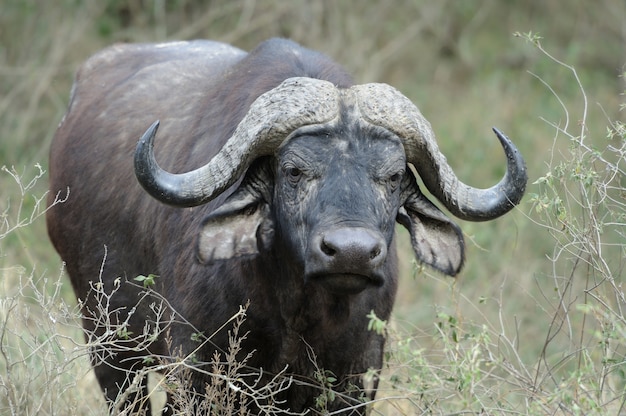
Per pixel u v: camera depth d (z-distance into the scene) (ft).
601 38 179.32
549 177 62.13
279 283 61.26
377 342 65.57
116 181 74.13
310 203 56.75
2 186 108.88
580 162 63.57
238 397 63.77
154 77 78.38
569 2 182.80
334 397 62.95
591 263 66.80
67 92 135.03
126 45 86.48
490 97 155.63
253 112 58.54
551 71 162.91
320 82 59.06
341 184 56.13
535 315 97.76
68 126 82.07
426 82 166.81
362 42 155.94
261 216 60.23
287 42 68.64
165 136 72.02
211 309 62.64
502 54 175.73
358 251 52.95
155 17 148.77
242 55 77.71
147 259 70.03
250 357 63.21
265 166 59.88
